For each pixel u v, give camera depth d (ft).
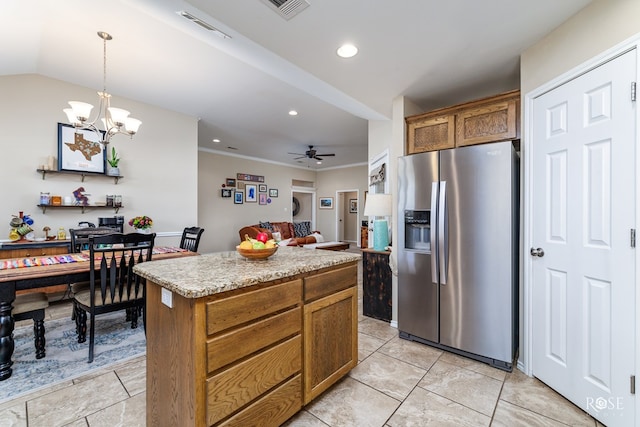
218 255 6.61
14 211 10.81
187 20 6.15
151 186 14.14
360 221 30.27
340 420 5.25
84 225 11.86
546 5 5.39
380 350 8.05
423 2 5.29
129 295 7.77
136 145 13.65
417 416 5.35
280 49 6.86
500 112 7.72
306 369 5.40
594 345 5.24
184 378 3.99
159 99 13.37
